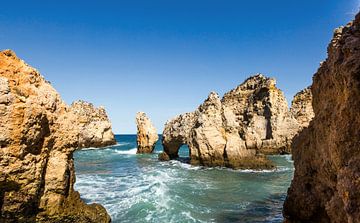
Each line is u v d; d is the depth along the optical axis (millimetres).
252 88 72688
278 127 65125
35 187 13398
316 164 12883
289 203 14961
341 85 9438
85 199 22156
